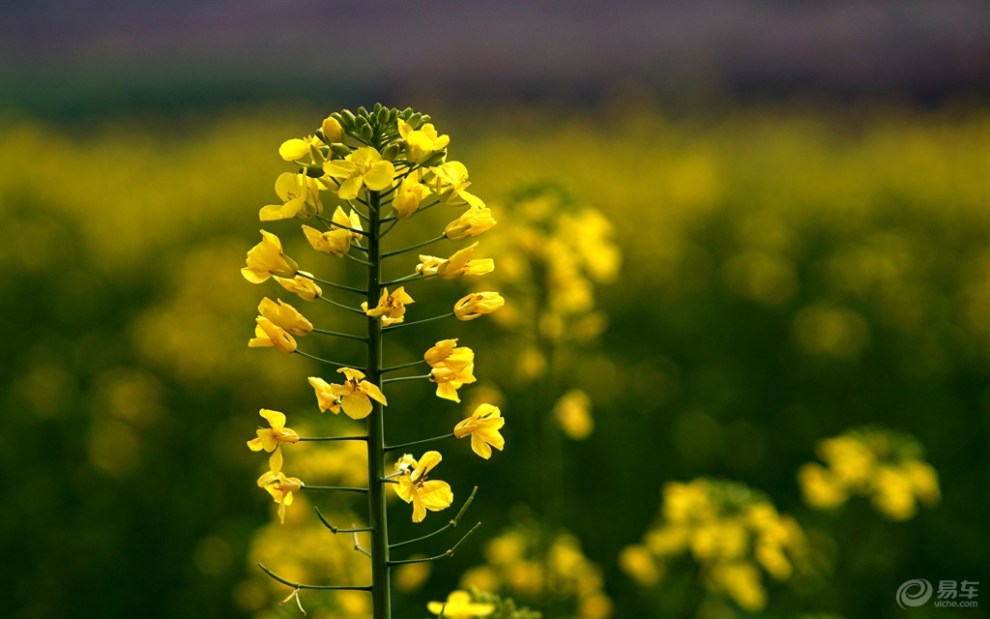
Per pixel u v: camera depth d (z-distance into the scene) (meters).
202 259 15.20
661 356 13.06
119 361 13.66
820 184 26.80
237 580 7.94
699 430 10.58
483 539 8.57
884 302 15.63
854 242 20.67
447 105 50.59
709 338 14.30
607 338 14.12
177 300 14.19
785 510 9.73
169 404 11.84
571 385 10.64
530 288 6.45
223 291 14.38
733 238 20.94
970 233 21.56
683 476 10.18
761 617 6.38
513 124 43.28
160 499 9.73
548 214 6.41
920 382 12.57
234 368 11.69
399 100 51.88
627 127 41.19
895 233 20.66
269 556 5.96
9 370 13.47
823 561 7.00
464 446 9.70
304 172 3.11
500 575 6.15
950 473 10.32
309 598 5.21
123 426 10.59
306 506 6.05
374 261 3.10
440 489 3.04
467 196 3.13
